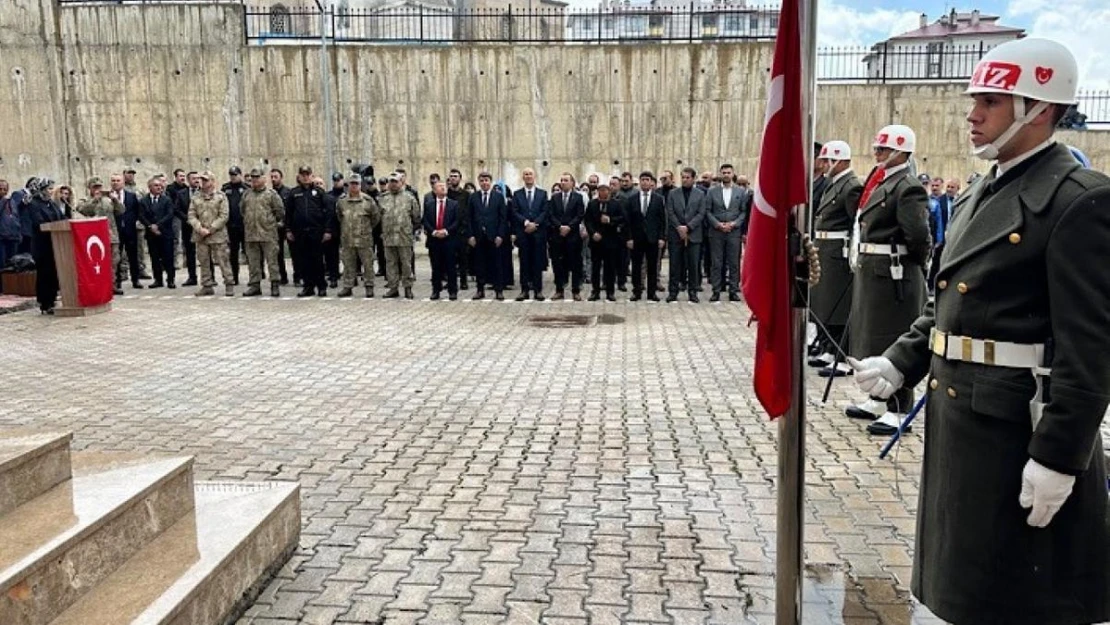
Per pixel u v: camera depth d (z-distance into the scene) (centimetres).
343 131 2133
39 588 276
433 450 572
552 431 617
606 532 434
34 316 1181
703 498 483
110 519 317
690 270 1354
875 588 379
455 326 1106
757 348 272
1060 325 241
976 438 264
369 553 409
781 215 264
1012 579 260
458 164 2147
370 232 1398
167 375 805
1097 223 240
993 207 265
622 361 875
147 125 2122
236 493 407
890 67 2575
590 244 1348
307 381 779
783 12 258
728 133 2095
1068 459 239
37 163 2117
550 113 2120
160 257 1500
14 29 2066
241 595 350
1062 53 251
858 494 494
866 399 702
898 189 612
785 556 294
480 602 361
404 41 2205
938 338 279
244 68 2103
